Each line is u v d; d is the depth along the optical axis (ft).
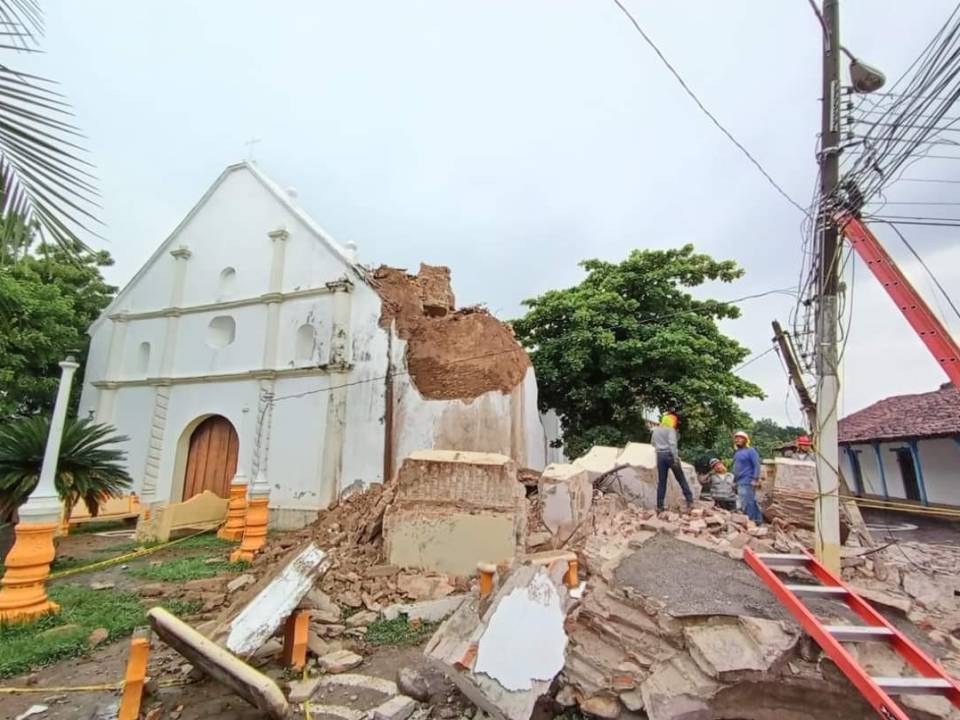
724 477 36.22
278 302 50.21
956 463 52.49
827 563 20.07
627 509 29.81
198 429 52.85
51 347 48.34
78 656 18.66
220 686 16.35
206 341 53.47
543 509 29.22
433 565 26.23
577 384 56.70
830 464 20.70
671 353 49.60
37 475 27.35
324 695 15.99
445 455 28.76
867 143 19.74
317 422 45.80
